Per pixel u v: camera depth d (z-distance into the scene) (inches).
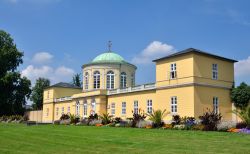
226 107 1673.2
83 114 2439.7
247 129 1127.6
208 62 1638.8
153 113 1667.1
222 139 902.4
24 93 3309.5
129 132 1198.3
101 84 2544.3
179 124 1409.9
